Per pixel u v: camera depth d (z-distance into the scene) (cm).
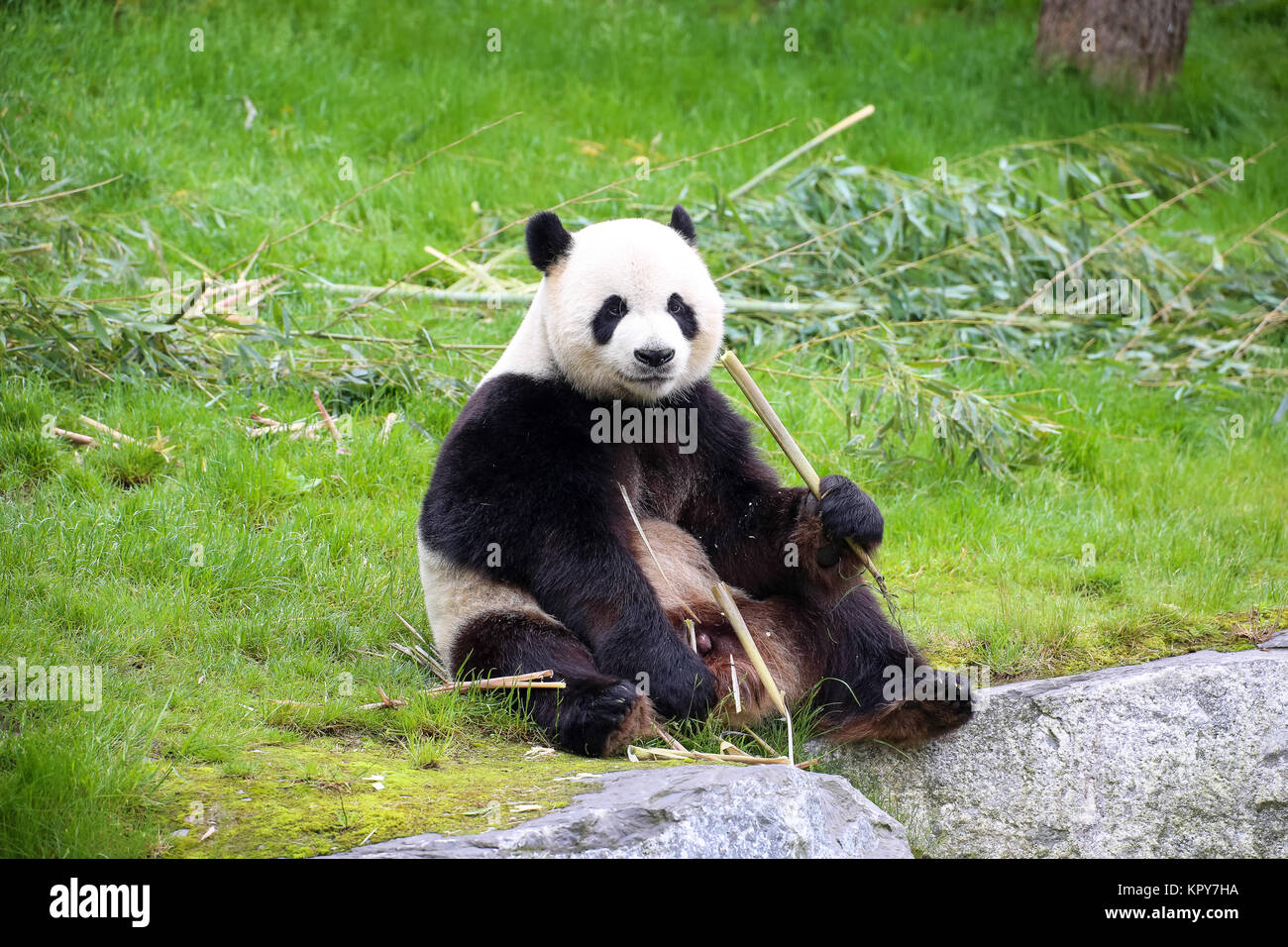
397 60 2388
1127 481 1377
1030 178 2181
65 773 691
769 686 834
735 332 1569
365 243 1750
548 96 2320
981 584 1169
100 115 1914
